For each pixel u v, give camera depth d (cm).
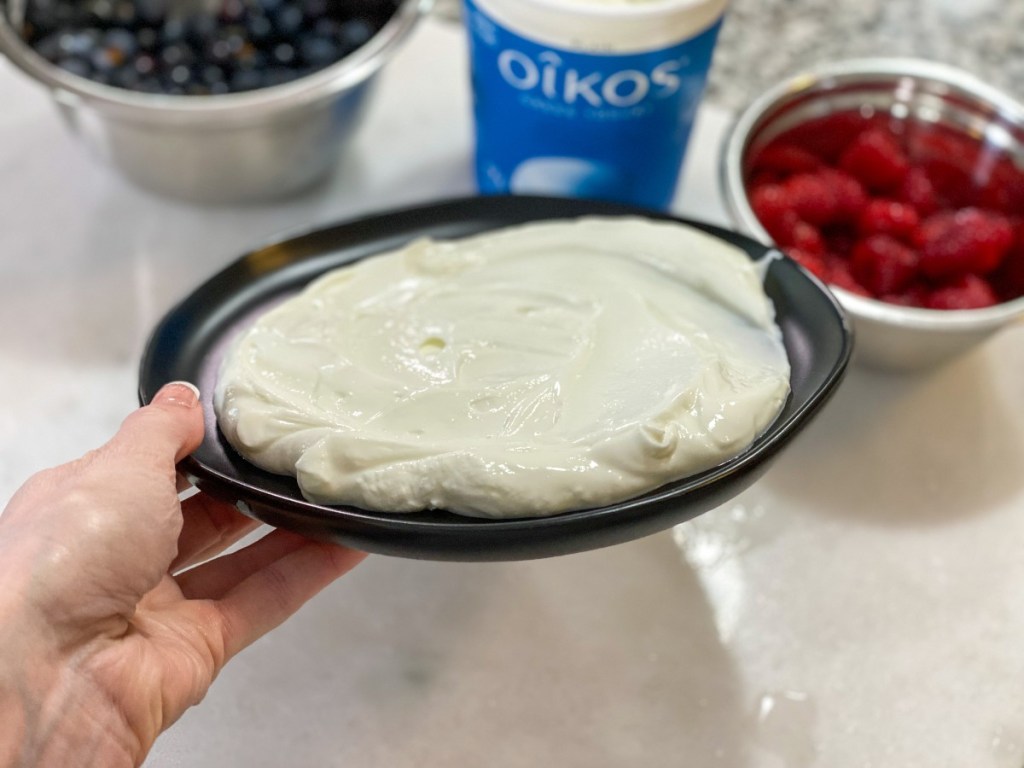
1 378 82
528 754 65
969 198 91
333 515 52
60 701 51
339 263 69
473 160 95
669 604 72
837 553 75
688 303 63
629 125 78
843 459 79
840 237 87
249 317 66
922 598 73
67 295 88
